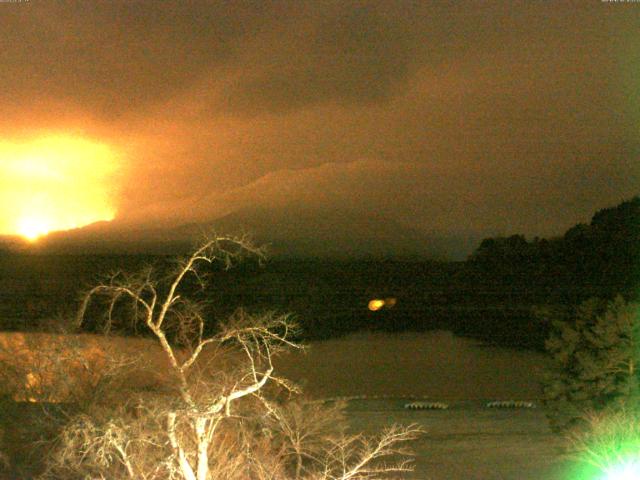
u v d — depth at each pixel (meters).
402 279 104.12
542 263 100.69
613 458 14.56
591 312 19.02
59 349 11.98
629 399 17.08
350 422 22.20
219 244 8.74
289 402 11.96
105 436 8.96
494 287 95.75
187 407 8.64
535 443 19.25
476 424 22.98
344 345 53.94
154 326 8.87
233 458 10.13
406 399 30.91
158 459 9.66
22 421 11.85
